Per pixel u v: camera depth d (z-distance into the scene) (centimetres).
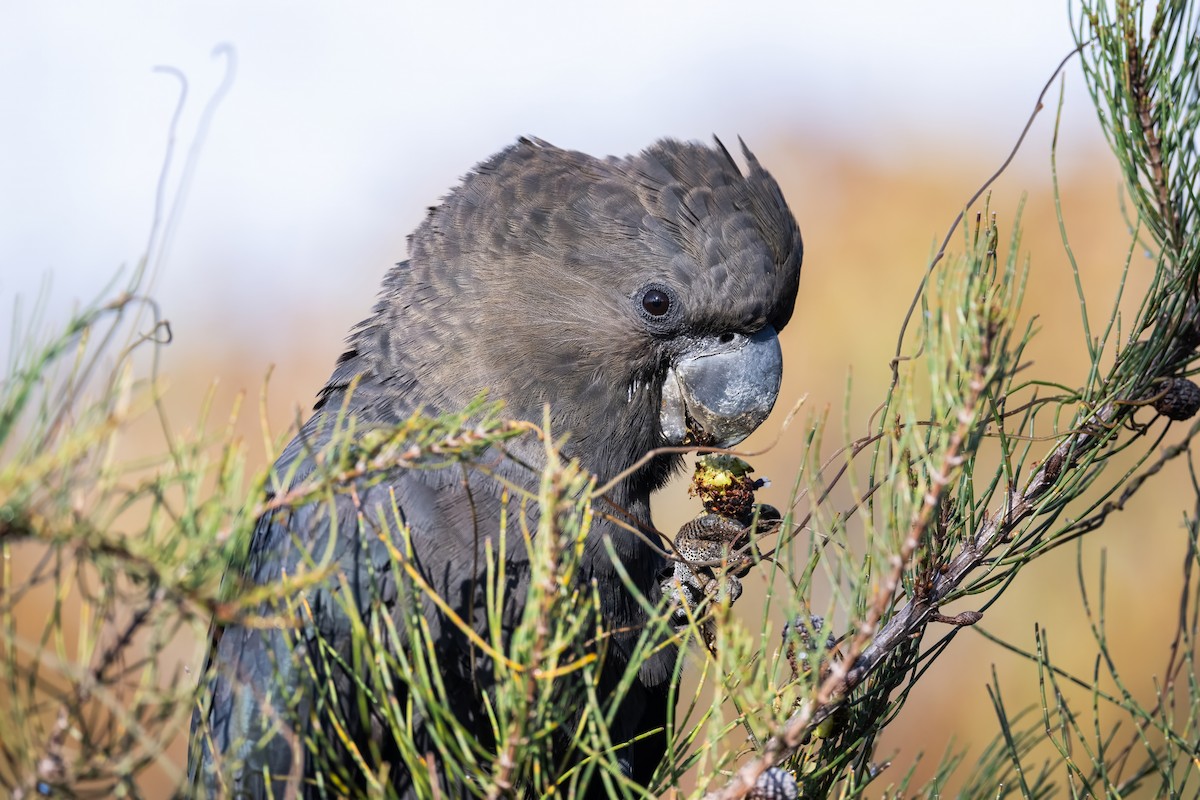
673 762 466
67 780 336
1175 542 1322
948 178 1803
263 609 666
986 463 1268
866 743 549
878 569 432
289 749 647
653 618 460
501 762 422
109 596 341
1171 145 574
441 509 680
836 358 1623
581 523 501
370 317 803
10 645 330
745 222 787
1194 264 555
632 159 797
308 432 758
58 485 327
